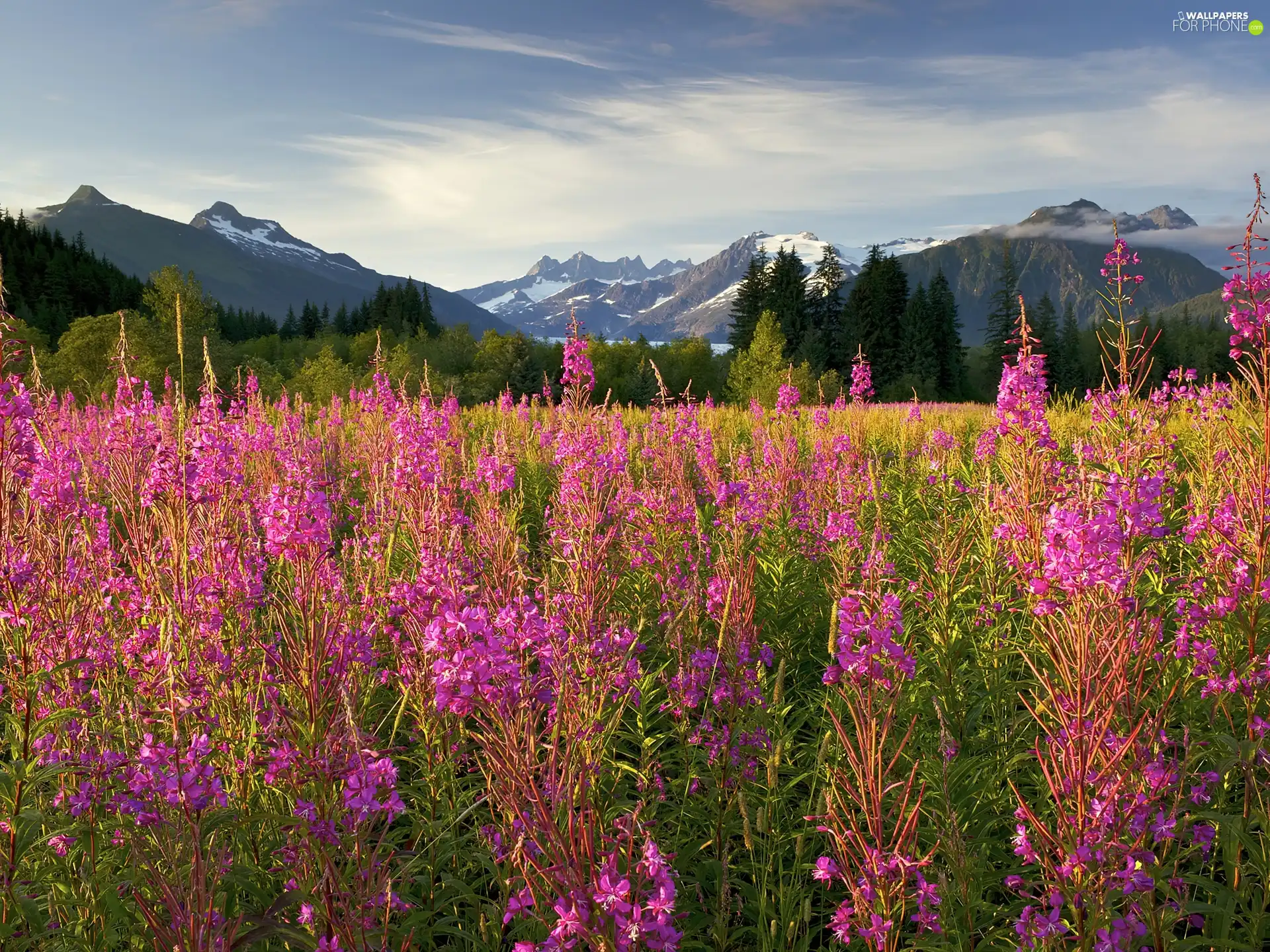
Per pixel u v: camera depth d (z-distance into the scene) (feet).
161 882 8.28
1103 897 8.59
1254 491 14.06
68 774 10.87
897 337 317.01
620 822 8.88
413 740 12.89
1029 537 17.26
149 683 11.91
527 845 9.54
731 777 12.94
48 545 13.29
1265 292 14.52
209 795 9.45
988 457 26.22
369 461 31.99
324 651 10.96
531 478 32.32
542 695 10.05
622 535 18.89
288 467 21.52
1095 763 9.86
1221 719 13.28
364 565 17.25
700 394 262.26
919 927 9.51
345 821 9.15
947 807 10.43
